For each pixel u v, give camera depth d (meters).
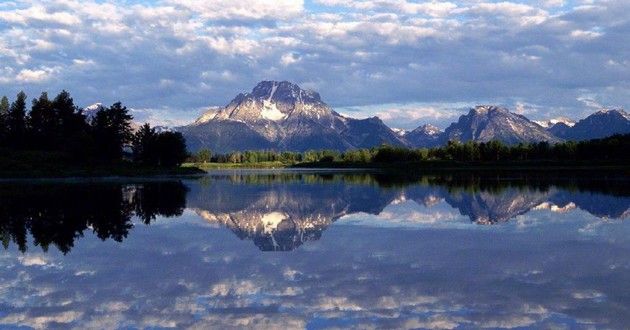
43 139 135.62
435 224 30.73
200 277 17.30
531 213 35.91
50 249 22.83
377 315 12.99
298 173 144.88
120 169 120.62
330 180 93.06
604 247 22.36
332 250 22.19
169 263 19.66
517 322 12.35
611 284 15.87
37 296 15.09
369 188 65.56
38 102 138.88
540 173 117.31
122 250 22.55
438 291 15.23
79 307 13.98
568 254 20.81
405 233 27.11
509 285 15.88
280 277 17.17
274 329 12.07
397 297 14.60
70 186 72.50
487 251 21.67
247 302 14.27
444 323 12.34
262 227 29.92
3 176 94.94
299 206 42.47
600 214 34.72
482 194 52.69
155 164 141.62
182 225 30.97
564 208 38.62
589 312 13.04
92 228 29.61
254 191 62.22
